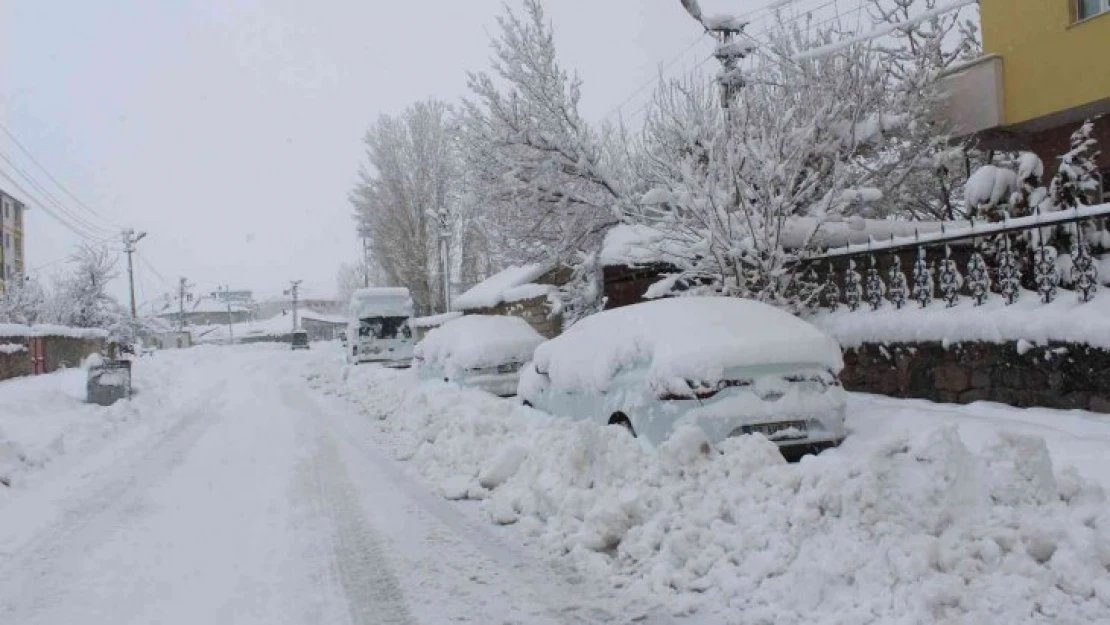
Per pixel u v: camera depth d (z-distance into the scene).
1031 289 8.02
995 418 6.95
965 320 8.01
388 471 8.42
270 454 9.66
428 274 35.28
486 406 9.07
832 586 4.02
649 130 13.27
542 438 6.95
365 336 24.73
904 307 9.01
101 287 39.34
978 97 12.41
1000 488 4.40
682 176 10.56
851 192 10.25
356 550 5.52
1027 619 3.61
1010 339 7.58
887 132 12.37
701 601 4.28
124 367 15.66
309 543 5.72
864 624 3.72
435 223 34.97
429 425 9.80
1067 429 6.50
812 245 10.66
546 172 14.33
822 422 6.27
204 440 11.09
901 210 15.27
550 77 14.40
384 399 13.93
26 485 8.05
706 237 10.17
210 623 4.30
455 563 5.18
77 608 4.58
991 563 3.95
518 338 12.80
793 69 12.58
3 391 14.12
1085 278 7.23
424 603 4.50
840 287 10.25
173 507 7.00
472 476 7.62
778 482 4.91
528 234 15.01
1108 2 10.78
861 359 9.41
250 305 123.31
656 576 4.54
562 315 15.91
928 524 4.21
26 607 4.61
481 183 15.36
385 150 35.53
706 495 5.14
